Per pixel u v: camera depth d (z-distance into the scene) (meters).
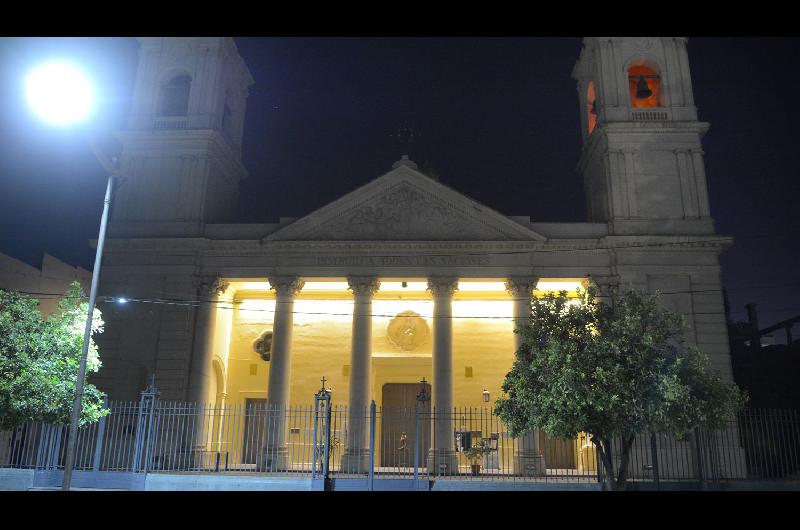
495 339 35.19
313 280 33.12
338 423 33.94
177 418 31.02
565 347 20.75
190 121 36.16
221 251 33.50
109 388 31.91
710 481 25.52
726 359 30.75
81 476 24.94
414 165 33.81
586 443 31.50
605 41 36.12
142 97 37.22
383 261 32.75
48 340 20.62
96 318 22.22
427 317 36.03
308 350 35.53
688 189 33.41
